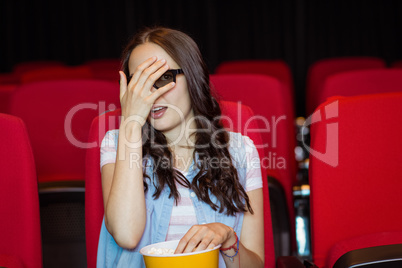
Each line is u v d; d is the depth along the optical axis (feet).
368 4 23.98
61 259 7.33
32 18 25.16
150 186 5.49
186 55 5.29
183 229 5.47
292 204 8.68
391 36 24.02
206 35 24.63
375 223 5.70
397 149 5.62
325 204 5.68
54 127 8.91
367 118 5.59
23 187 5.30
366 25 24.07
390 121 5.60
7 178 5.30
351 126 5.60
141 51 5.29
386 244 5.22
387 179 5.65
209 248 4.58
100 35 25.07
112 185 5.15
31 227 5.32
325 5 24.12
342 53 24.26
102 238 5.57
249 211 5.67
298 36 24.26
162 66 5.16
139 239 5.17
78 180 7.45
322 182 5.66
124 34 24.94
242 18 24.47
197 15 24.61
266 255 5.99
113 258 5.48
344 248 5.45
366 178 5.65
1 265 5.05
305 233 8.45
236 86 8.97
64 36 25.23
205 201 5.47
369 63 16.19
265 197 6.00
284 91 10.43
